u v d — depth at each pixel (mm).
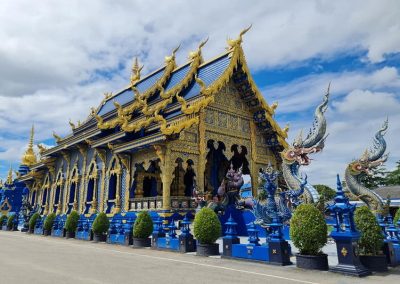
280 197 16250
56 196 33969
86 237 20594
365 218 9914
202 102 20469
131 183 22266
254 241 11070
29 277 8023
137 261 11047
